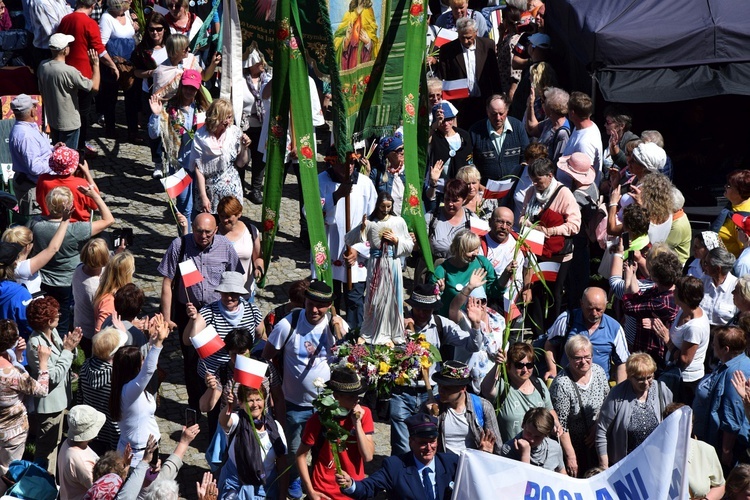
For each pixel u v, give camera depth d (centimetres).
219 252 1434
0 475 1197
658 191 1498
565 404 1233
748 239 1508
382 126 1338
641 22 1778
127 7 2097
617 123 1728
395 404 1259
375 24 1268
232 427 1182
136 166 2084
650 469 955
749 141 1969
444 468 1097
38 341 1230
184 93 1780
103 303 1355
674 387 1309
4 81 2006
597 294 1311
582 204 1596
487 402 1196
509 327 1273
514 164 1788
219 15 2014
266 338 1390
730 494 1114
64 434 1385
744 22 1761
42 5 2050
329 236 1510
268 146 1283
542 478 995
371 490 1086
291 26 1219
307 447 1145
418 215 1396
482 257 1427
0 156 1800
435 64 1969
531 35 2022
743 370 1233
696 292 1309
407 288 1784
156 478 1045
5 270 1353
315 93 1800
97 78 1956
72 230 1473
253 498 1172
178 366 1562
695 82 1758
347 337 1268
